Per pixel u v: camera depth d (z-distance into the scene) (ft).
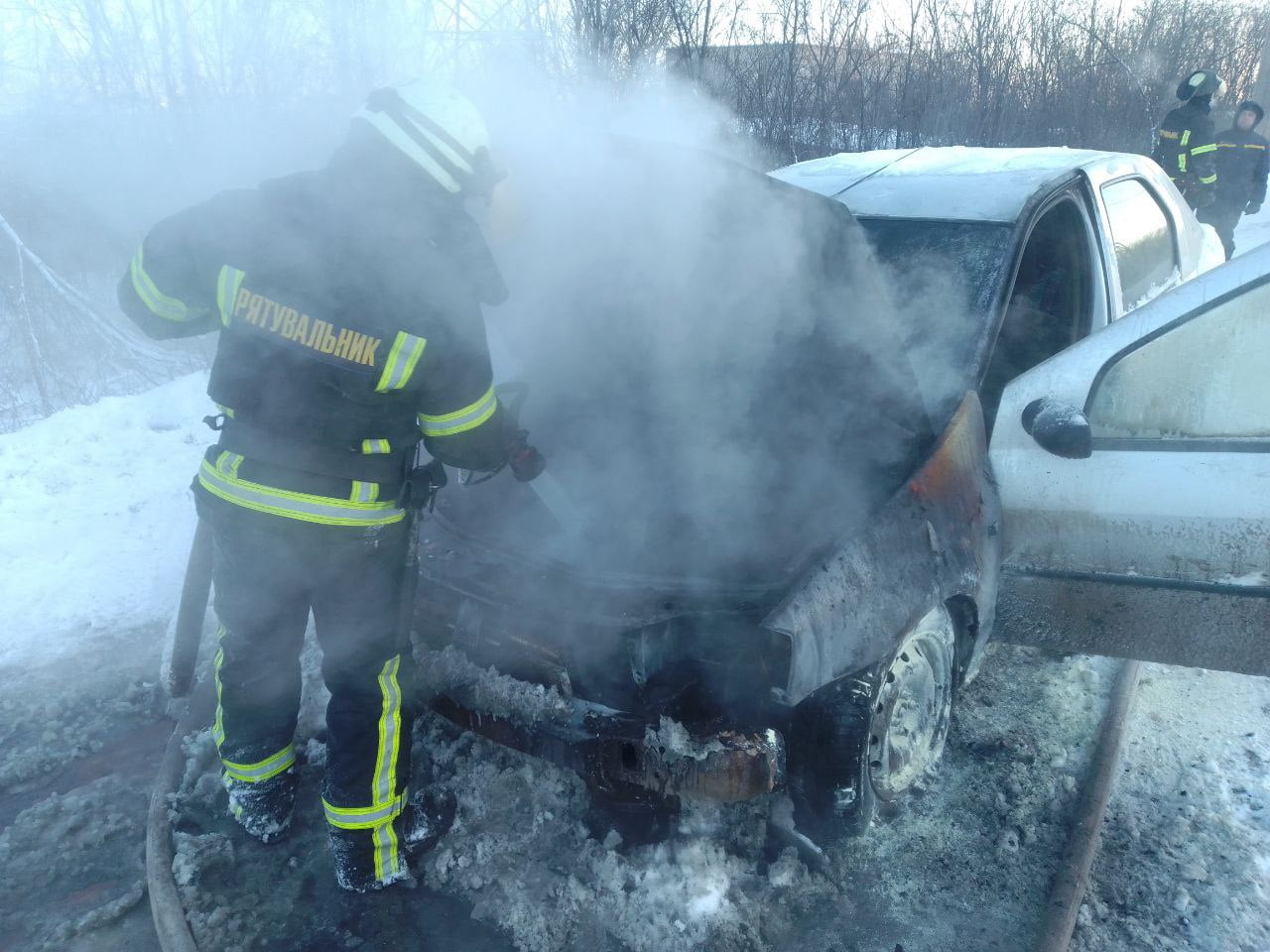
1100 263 11.15
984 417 8.99
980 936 7.30
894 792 8.34
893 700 8.01
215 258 6.91
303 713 9.93
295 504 7.04
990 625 8.97
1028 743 9.40
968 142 28.45
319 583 7.34
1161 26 35.88
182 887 7.83
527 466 7.91
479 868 8.01
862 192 11.46
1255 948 7.10
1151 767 9.04
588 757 7.20
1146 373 8.07
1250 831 8.19
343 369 6.75
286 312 6.75
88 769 9.64
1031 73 30.63
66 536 14.55
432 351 6.77
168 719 10.46
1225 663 8.08
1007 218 10.13
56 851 8.50
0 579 13.32
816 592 7.11
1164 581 8.13
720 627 7.32
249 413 7.00
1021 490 8.63
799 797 7.72
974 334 9.25
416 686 8.04
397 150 6.67
